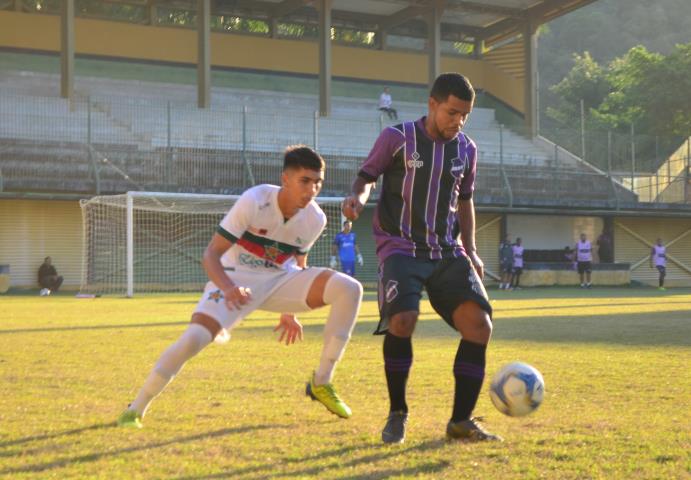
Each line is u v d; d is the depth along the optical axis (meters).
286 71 53.03
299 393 7.75
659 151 49.88
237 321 6.21
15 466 4.92
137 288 35.69
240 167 39.69
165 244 36.75
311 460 5.10
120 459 5.10
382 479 4.64
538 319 18.08
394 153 5.99
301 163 6.05
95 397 7.47
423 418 6.57
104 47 48.50
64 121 40.62
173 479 4.65
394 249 5.96
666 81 78.94
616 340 13.08
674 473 4.77
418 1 50.34
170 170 38.50
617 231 48.62
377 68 55.59
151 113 44.00
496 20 56.88
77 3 47.94
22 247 36.81
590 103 101.50
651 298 29.45
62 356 10.81
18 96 39.97
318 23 50.94
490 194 44.31
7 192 34.50
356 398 7.55
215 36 51.22
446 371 9.39
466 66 58.19
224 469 4.88
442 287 5.93
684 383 8.46
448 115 5.89
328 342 6.42
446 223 6.04
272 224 6.21
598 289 40.28
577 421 6.40
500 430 6.04
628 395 7.69
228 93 50.47
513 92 56.81
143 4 49.75
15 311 21.00
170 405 7.04
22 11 47.06
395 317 5.70
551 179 46.22
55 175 36.47
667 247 50.00
